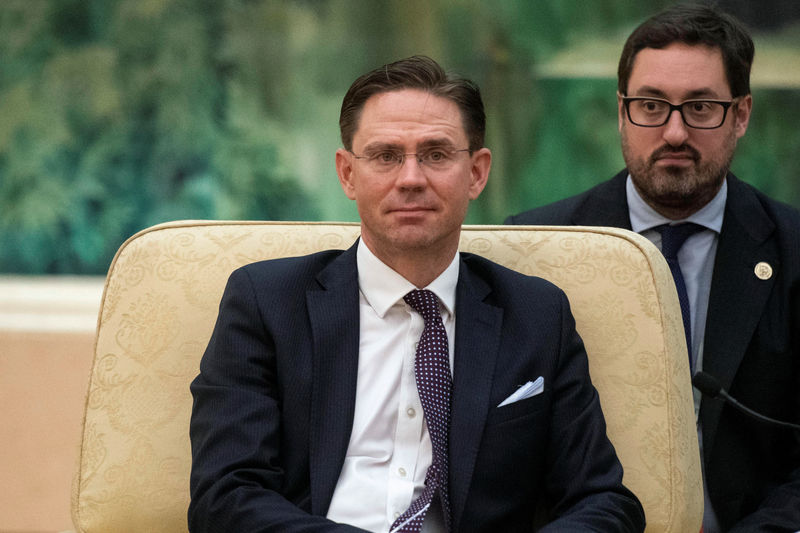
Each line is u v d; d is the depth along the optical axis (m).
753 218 6.59
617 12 12.09
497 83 12.37
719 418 6.17
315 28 12.52
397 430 5.07
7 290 12.56
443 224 5.04
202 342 5.52
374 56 12.53
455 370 5.11
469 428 4.96
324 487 4.87
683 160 6.40
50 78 12.70
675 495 5.24
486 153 5.39
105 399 5.45
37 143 12.74
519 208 12.42
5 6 12.68
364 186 5.07
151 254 5.68
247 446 4.79
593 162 12.28
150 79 12.65
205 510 4.62
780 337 6.27
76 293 12.54
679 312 5.66
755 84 11.97
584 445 5.03
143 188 12.72
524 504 5.06
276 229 5.83
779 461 6.37
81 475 5.37
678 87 6.35
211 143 12.65
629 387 5.45
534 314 5.26
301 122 12.60
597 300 5.62
